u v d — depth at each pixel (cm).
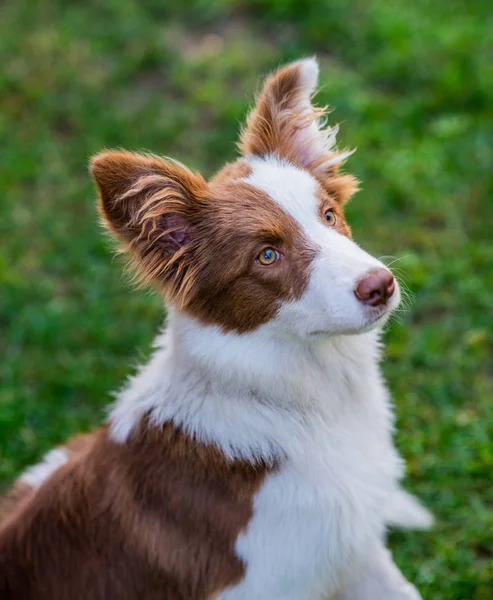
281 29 1020
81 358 707
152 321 732
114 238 421
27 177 866
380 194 820
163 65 989
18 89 955
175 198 428
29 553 454
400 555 559
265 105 480
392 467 479
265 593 441
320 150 481
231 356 432
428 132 884
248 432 437
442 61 957
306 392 445
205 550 439
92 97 948
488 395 654
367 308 400
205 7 1049
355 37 990
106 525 446
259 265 425
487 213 803
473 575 531
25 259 791
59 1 1076
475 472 595
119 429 458
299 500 435
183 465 439
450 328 706
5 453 639
